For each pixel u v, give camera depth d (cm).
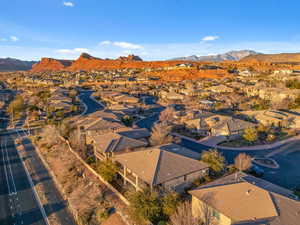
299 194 2577
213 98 9581
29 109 8594
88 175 3594
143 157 3206
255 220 1941
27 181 3656
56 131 5450
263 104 7769
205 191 2414
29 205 3023
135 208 2361
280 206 2072
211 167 3231
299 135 5131
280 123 5672
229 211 2086
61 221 2705
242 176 2761
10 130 6544
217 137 5159
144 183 2861
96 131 5041
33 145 5309
